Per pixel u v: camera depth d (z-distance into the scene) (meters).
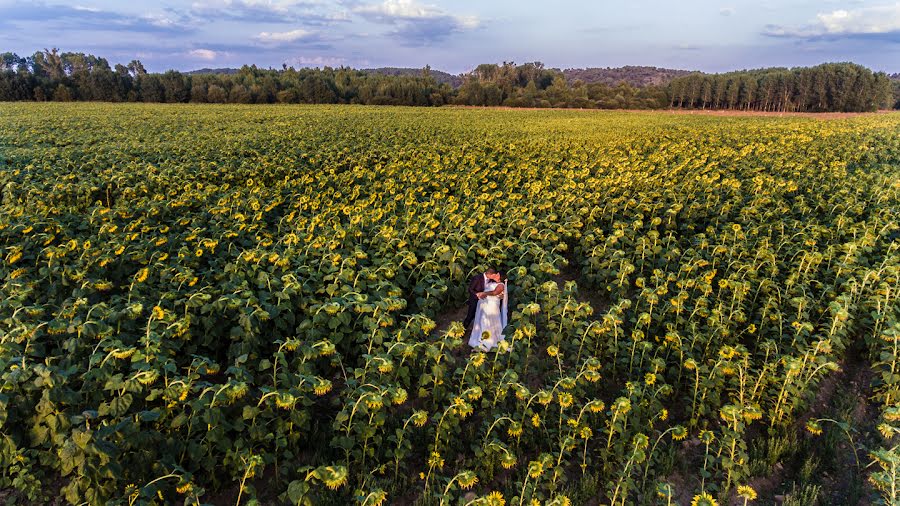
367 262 11.70
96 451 5.18
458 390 8.09
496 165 24.28
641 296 9.84
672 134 38.16
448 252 11.55
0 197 17.33
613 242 12.30
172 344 7.40
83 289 9.23
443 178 20.83
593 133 40.81
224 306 8.40
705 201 16.56
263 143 32.09
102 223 13.66
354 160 25.72
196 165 23.03
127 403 5.97
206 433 6.07
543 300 10.23
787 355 7.74
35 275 10.31
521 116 70.19
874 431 7.50
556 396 7.79
